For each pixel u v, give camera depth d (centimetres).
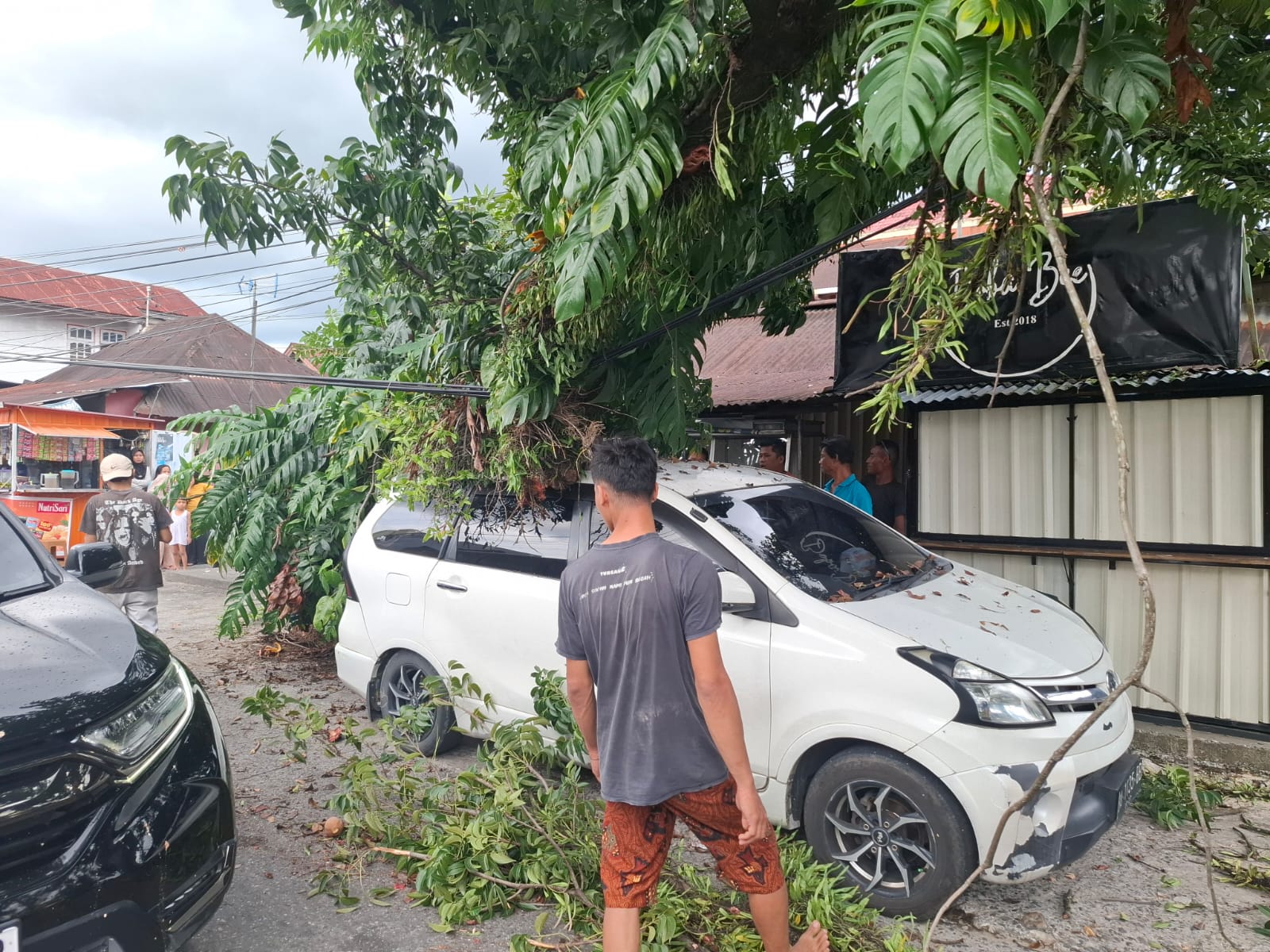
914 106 207
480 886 334
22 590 306
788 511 436
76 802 222
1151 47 223
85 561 362
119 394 1847
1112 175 304
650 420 429
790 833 364
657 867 248
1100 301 470
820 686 338
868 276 540
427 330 502
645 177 292
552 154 326
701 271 401
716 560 385
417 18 403
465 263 484
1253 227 445
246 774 480
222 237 430
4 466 1376
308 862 377
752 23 293
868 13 272
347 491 620
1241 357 488
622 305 381
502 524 464
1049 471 566
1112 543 544
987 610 380
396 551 509
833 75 301
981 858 305
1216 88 344
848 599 364
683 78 318
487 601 451
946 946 311
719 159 298
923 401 596
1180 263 449
